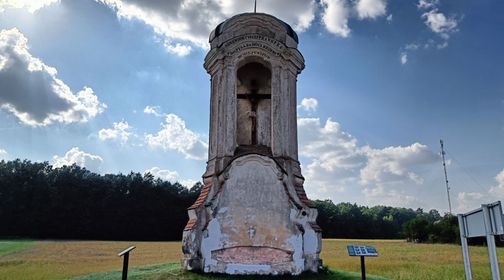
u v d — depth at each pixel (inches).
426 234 3351.4
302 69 730.8
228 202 606.9
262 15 689.6
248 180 615.8
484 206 321.1
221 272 581.0
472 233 366.3
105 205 3535.9
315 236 615.5
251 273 580.4
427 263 1391.5
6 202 3280.0
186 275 564.7
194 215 607.2
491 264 312.8
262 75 769.6
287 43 690.8
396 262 1428.4
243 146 696.4
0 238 3152.1
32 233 3314.5
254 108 755.4
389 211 6166.3
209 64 713.6
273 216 604.1
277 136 657.6
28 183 3398.1
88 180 3636.8
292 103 692.1
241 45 673.0
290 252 591.5
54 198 3405.5
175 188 3949.3
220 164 640.4
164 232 3656.5
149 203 3654.0
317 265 608.1
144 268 672.4
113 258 1713.8
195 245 592.4
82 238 3440.0
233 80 673.6
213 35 717.9
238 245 591.8
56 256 1843.0
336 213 4633.4
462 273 1110.4
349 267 1211.2
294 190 628.7
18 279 997.8
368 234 4618.6
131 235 3553.2
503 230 293.3
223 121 658.8
